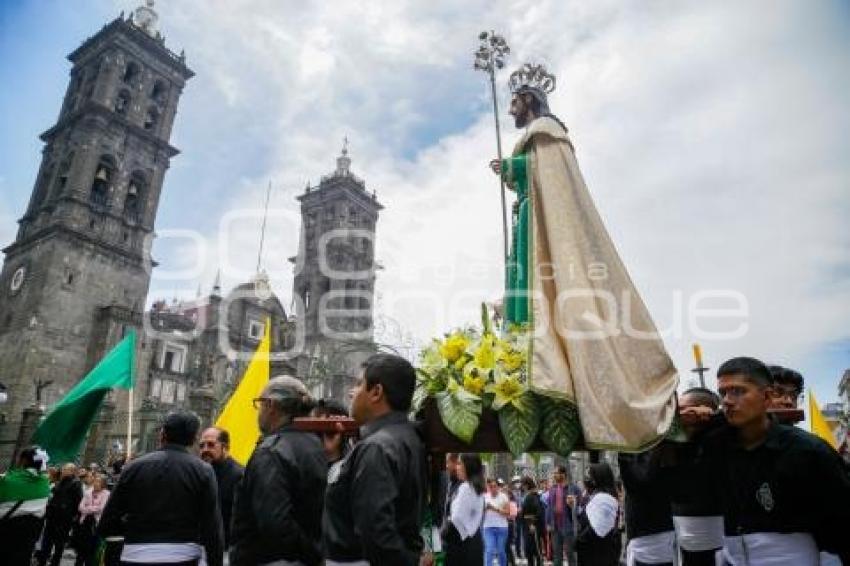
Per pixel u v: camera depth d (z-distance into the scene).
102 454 35.00
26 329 41.62
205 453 5.94
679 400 3.54
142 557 4.39
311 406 4.18
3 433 35.12
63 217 44.31
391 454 2.69
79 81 51.66
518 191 4.11
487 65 9.44
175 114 53.34
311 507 3.60
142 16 52.62
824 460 2.82
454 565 6.73
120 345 8.74
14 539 7.50
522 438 3.00
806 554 2.82
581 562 7.23
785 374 3.97
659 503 4.56
